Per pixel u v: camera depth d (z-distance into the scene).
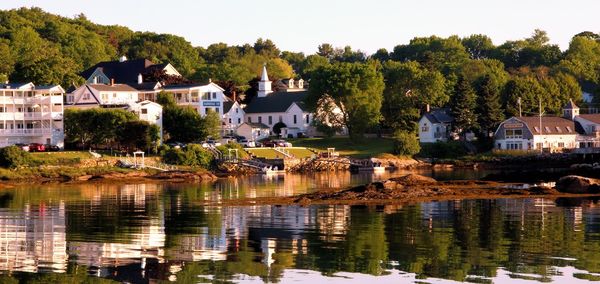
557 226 91.69
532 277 68.44
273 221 98.19
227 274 71.06
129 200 128.62
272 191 144.00
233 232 90.56
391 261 74.69
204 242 84.88
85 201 127.81
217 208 113.12
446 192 126.06
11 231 93.62
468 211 105.06
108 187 160.38
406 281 68.00
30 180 174.88
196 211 110.12
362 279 68.75
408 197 121.25
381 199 119.19
